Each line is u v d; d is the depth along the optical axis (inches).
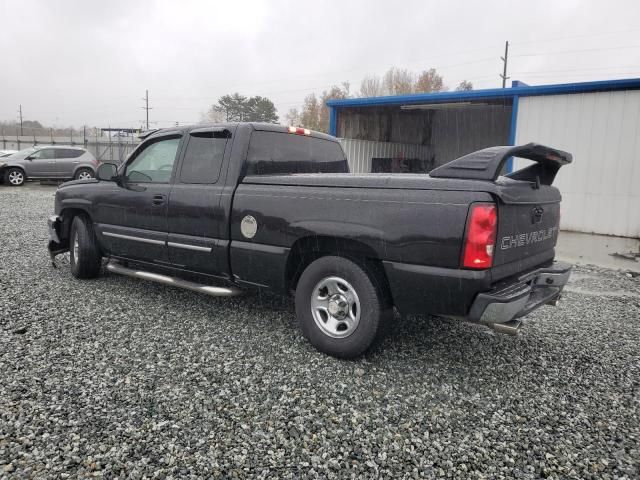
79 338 162.4
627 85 358.3
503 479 97.8
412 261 133.0
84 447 102.9
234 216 169.5
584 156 383.9
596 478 98.9
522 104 412.8
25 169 802.2
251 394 128.0
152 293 216.8
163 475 95.3
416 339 172.4
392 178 138.7
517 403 129.1
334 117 597.6
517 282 137.5
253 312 194.2
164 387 130.3
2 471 94.0
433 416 120.8
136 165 207.2
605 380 144.9
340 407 123.2
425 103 541.0
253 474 96.8
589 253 360.5
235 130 177.2
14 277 237.3
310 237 153.6
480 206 124.0
